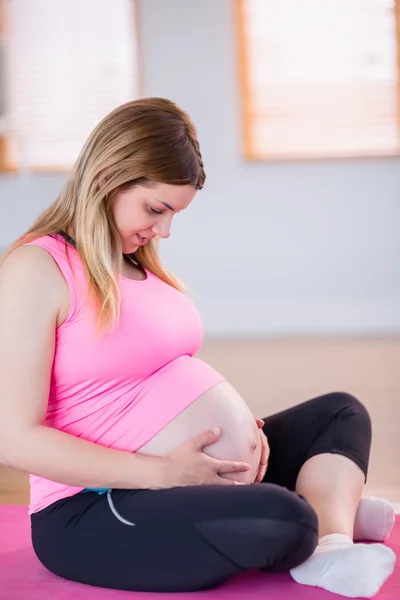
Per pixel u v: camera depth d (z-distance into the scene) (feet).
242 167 20.51
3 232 21.42
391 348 18.10
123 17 20.76
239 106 20.40
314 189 20.34
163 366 6.28
